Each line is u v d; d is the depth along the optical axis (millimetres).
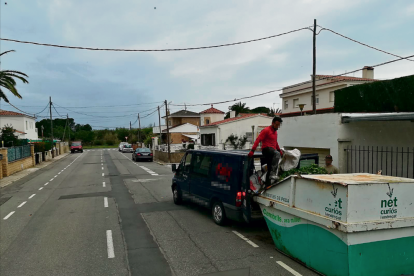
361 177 4805
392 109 9328
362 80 25266
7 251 5945
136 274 4766
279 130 11930
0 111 42688
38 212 9344
